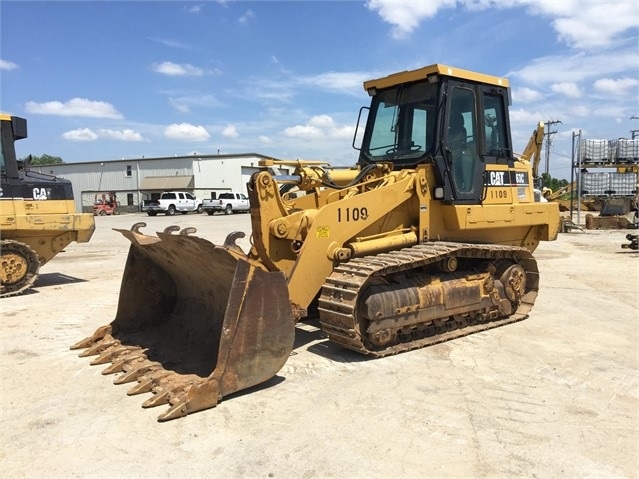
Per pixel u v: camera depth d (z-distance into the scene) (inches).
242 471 136.9
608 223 885.8
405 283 237.5
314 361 220.4
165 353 218.7
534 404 177.8
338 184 277.7
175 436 155.7
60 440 154.3
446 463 140.1
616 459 142.2
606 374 206.2
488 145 288.7
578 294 363.6
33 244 404.2
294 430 159.2
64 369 214.4
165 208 1793.8
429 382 197.2
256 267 184.2
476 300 262.4
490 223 281.4
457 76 263.9
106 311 322.3
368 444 150.6
